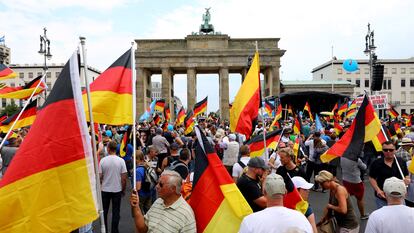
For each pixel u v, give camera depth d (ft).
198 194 24.52
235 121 40.78
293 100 230.48
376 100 91.61
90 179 20.44
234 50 310.24
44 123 19.92
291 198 25.67
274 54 310.45
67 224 19.57
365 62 480.64
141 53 311.88
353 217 31.17
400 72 486.79
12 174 18.78
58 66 458.91
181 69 329.72
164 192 22.80
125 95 28.14
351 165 46.21
